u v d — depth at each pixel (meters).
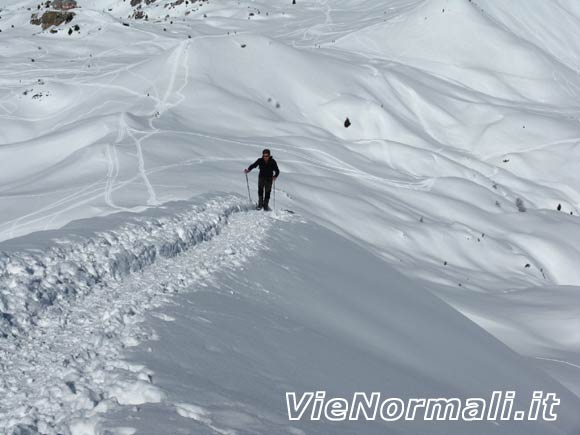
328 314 8.83
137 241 9.44
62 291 6.80
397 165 47.59
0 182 35.38
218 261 9.70
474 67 77.75
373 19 98.69
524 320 20.48
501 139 58.53
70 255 7.93
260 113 50.53
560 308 21.89
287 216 17.31
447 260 30.56
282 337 6.62
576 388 14.15
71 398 4.22
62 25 110.44
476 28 83.62
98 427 3.65
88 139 38.47
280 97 56.22
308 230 15.81
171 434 3.58
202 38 62.25
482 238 34.34
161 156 31.50
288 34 97.19
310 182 33.44
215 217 13.47
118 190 24.67
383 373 7.02
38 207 23.64
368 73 64.19
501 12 99.69
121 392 4.27
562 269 35.81
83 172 29.00
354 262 14.15
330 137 49.72
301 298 9.12
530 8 103.94
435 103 63.25
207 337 5.82
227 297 7.72
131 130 38.00
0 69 76.88
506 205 44.22
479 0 99.81
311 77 60.09
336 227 26.08
